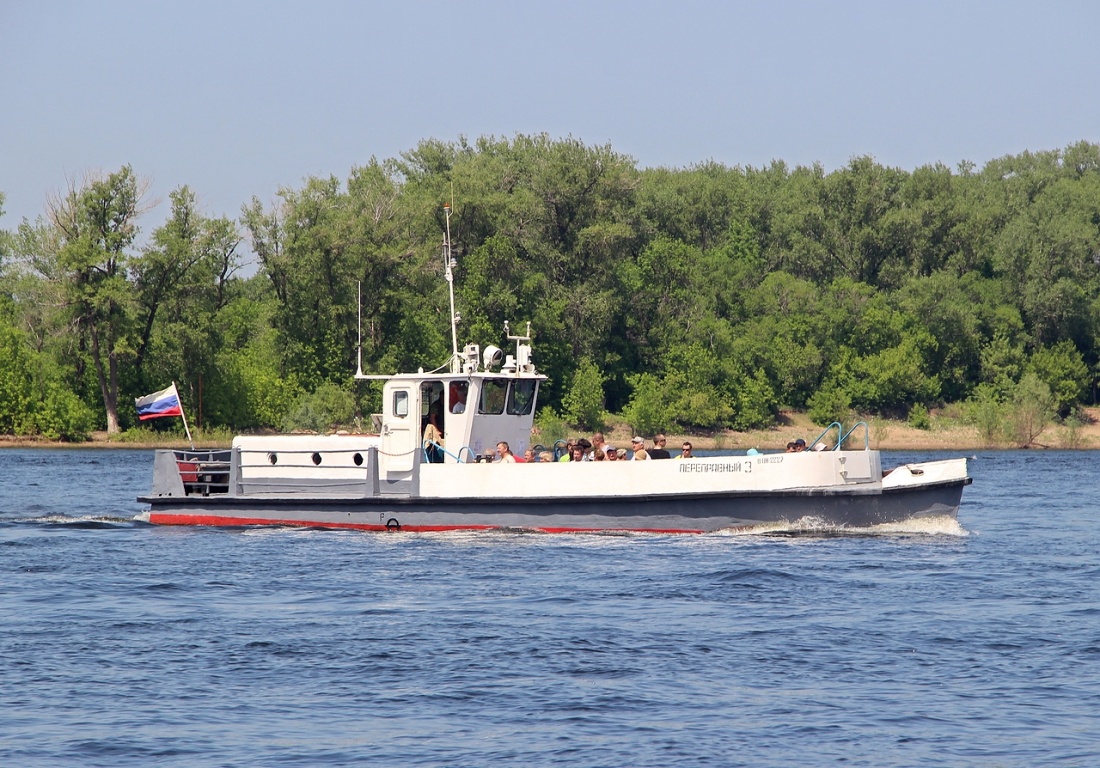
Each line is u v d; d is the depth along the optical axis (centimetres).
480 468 8825
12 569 7831
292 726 4531
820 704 4756
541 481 8712
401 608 6450
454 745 4322
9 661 5403
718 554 8006
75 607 6562
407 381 9175
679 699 4822
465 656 5434
